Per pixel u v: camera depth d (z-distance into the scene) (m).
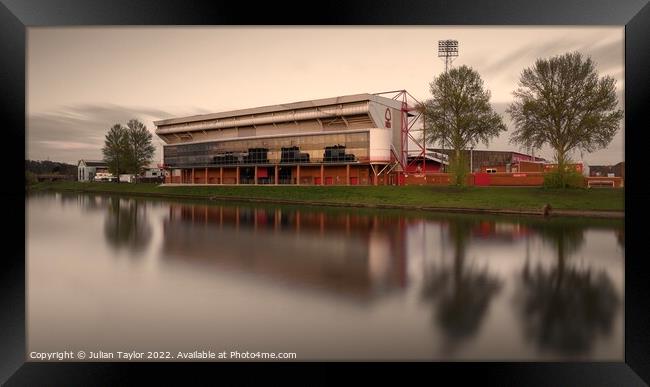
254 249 17.20
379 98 62.25
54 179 105.19
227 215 33.84
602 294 10.79
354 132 60.78
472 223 27.59
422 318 9.05
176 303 10.16
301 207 43.62
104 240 19.89
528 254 16.22
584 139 41.81
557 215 33.44
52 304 10.24
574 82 41.59
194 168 79.81
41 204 47.00
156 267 13.82
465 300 10.24
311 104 66.44
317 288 11.23
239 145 72.25
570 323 8.84
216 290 11.10
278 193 55.28
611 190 39.38
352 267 13.68
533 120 43.62
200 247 17.66
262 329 8.59
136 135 84.56
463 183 46.47
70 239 20.27
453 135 51.84
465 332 8.35
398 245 18.28
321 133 63.59
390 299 10.33
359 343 7.91
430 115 52.34
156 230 23.81
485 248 17.50
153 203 49.66
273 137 68.12
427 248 17.44
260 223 27.64
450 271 13.20
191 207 43.09
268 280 12.09
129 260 15.00
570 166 41.38
